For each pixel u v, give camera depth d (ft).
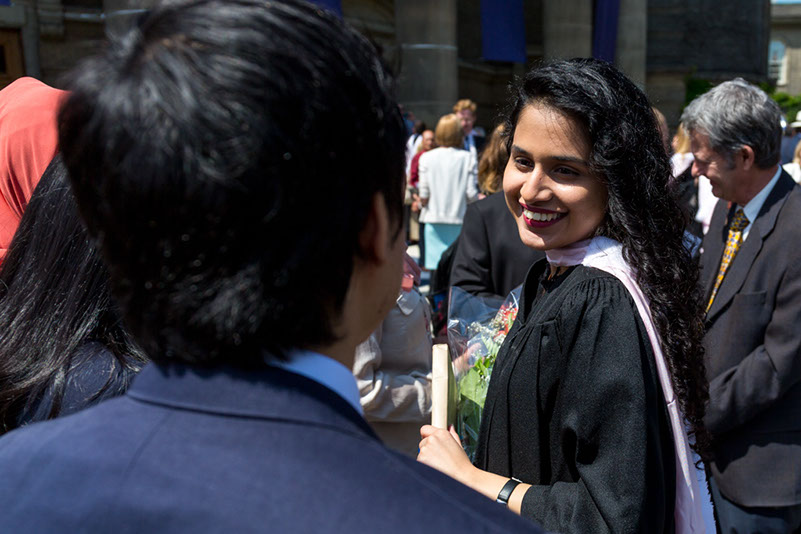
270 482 1.66
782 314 6.70
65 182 3.70
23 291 3.64
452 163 20.47
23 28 29.25
